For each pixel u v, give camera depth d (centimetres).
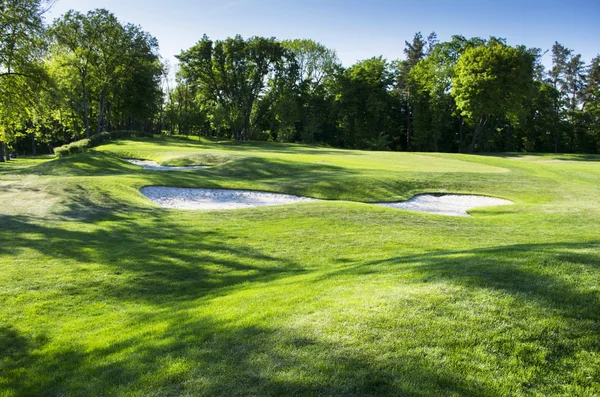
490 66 5212
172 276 898
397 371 416
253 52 6819
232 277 895
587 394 384
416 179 2484
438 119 6725
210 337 525
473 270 645
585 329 475
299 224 1357
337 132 7831
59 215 1424
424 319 507
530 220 1556
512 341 459
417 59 7944
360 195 2117
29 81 2817
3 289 797
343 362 436
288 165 2805
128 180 2086
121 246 1098
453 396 381
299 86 7444
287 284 745
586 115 6756
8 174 2583
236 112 6881
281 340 490
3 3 2644
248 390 404
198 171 2602
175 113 8112
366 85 7038
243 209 1598
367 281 670
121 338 587
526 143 7150
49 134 7194
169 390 419
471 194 2300
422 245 1127
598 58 6994
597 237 1253
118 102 6341
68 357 549
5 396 464
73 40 4950
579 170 3275
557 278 588
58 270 906
